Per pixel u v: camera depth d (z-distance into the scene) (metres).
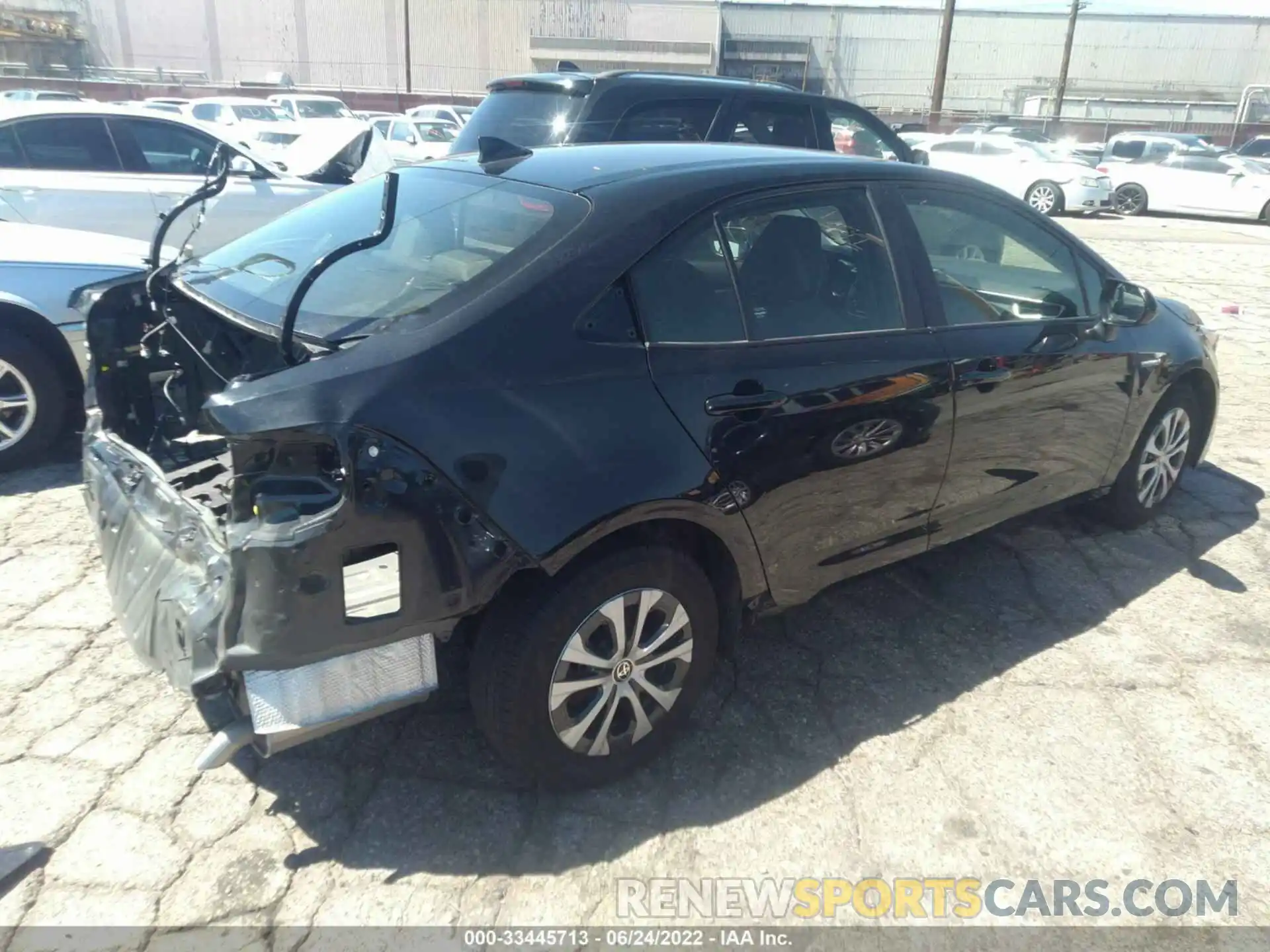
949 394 3.24
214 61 54.94
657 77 6.86
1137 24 50.00
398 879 2.46
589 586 2.51
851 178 3.20
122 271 4.81
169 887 2.40
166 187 7.54
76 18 53.97
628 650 2.66
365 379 2.23
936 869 2.56
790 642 3.55
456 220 2.88
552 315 2.49
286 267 2.96
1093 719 3.15
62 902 2.34
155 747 2.87
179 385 3.33
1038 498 3.87
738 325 2.82
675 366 2.64
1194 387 4.48
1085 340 3.73
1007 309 3.57
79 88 40.38
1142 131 41.19
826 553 3.13
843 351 3.00
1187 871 2.57
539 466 2.37
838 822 2.70
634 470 2.50
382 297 2.61
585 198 2.77
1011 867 2.57
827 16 50.91
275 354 2.71
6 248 4.67
